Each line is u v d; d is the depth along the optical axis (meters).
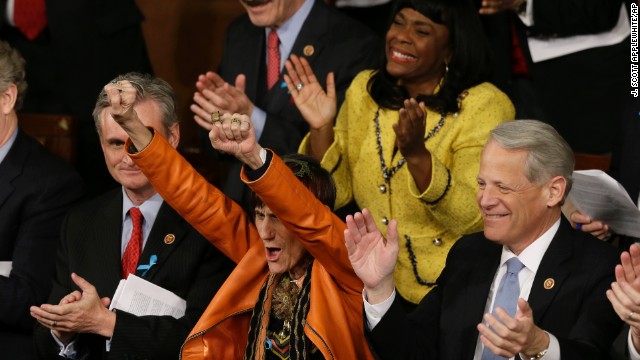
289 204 11.27
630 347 10.55
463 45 14.46
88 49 20.47
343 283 11.81
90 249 14.22
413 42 14.51
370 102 15.13
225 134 11.10
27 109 20.72
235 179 16.39
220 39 22.89
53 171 15.80
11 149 15.77
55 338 13.48
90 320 12.82
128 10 20.86
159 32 22.80
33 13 20.38
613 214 13.15
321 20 16.95
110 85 12.12
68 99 20.55
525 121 11.28
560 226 11.51
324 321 11.42
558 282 11.24
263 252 12.41
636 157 14.58
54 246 15.58
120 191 14.61
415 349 11.45
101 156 20.88
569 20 18.12
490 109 14.40
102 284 13.98
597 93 18.45
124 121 12.12
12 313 14.95
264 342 11.74
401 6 14.66
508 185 11.12
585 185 12.80
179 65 22.86
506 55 17.97
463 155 14.20
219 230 12.74
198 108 15.45
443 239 14.44
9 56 15.73
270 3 16.66
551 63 18.44
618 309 10.05
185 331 13.22
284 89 16.77
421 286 14.42
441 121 14.47
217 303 12.16
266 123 15.87
